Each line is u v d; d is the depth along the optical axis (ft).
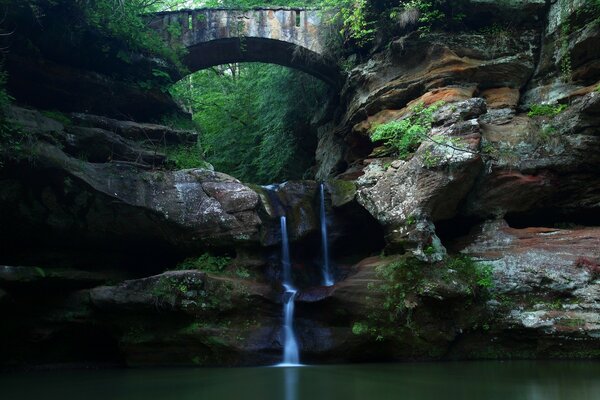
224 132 83.61
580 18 41.96
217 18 55.77
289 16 56.59
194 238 40.83
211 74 88.99
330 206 44.80
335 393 21.70
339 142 59.36
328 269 44.01
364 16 50.37
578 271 33.71
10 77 41.65
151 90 50.29
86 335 37.55
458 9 47.24
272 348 35.01
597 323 31.48
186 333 35.12
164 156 45.06
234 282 37.32
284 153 72.13
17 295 34.88
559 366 29.19
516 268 35.47
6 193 35.96
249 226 40.75
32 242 38.70
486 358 34.40
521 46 46.73
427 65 47.83
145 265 43.29
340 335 35.14
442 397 20.15
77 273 37.45
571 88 42.68
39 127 37.68
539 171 39.14
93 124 43.68
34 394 23.49
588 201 38.88
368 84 51.75
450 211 39.06
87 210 38.86
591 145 37.93
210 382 26.17
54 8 40.47
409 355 34.53
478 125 38.32
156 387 24.91
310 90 67.87
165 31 55.11
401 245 37.22
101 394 22.97
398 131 42.37
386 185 39.93
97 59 46.55
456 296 34.06
